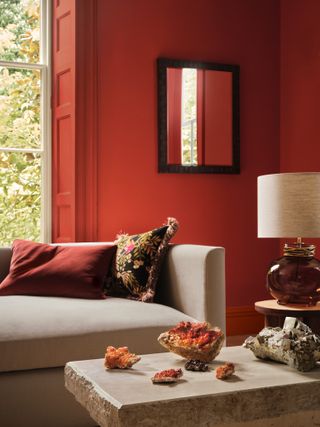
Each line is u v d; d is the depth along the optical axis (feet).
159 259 11.40
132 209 15.06
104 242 13.33
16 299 10.37
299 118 15.89
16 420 8.47
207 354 6.59
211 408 5.53
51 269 11.10
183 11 15.61
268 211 10.91
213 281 10.22
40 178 15.11
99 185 14.73
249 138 16.34
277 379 5.98
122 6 14.98
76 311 9.53
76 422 8.82
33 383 8.59
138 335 9.20
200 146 15.69
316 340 6.37
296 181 10.59
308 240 15.56
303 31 15.71
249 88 16.34
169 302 11.36
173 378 5.89
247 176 16.31
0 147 14.80
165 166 15.29
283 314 10.52
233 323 16.15
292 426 7.05
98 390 5.77
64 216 14.78
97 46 14.71
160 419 5.36
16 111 14.96
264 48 16.48
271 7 16.56
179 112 15.46
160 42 15.37
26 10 15.15
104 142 14.79
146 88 15.21
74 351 8.77
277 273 11.07
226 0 16.08
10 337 8.52
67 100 14.67
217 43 15.99
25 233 14.96
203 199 15.84
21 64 14.94
